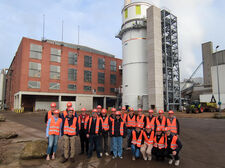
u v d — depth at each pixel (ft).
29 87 137.90
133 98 133.08
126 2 151.74
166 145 21.56
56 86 151.23
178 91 135.44
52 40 175.94
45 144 24.34
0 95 272.72
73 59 164.14
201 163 21.50
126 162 21.86
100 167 20.08
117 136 23.57
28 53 139.64
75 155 24.73
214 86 163.43
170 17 136.67
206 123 60.29
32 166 20.07
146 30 137.80
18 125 58.85
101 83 183.83
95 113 23.81
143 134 22.99
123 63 145.69
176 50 139.33
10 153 25.03
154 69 119.85
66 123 22.39
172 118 25.34
